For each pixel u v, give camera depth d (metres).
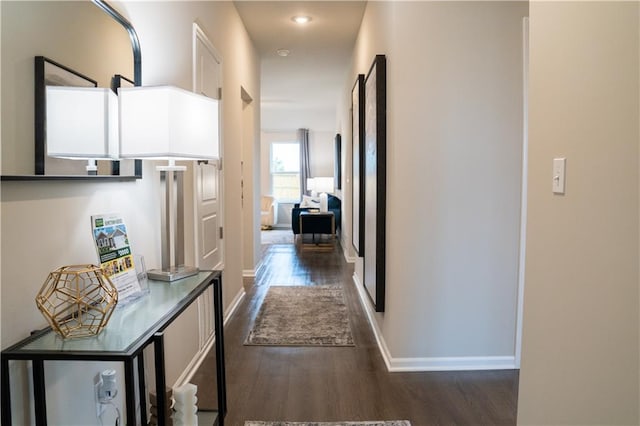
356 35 4.66
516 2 2.51
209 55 3.00
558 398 1.30
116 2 1.79
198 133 1.80
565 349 1.26
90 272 1.40
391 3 2.59
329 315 3.75
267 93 7.92
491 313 2.63
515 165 2.56
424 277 2.60
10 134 1.16
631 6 0.97
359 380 2.53
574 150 1.21
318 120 10.32
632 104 0.98
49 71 1.32
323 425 2.06
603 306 1.09
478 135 2.54
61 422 1.43
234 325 3.51
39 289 1.30
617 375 1.05
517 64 2.53
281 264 6.03
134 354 1.15
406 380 2.53
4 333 1.16
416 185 2.56
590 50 1.13
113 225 1.64
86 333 1.27
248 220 5.28
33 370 1.23
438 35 2.50
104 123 1.65
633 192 0.98
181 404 1.76
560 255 1.28
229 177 3.79
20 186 1.21
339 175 8.38
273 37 4.76
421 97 2.52
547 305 1.36
